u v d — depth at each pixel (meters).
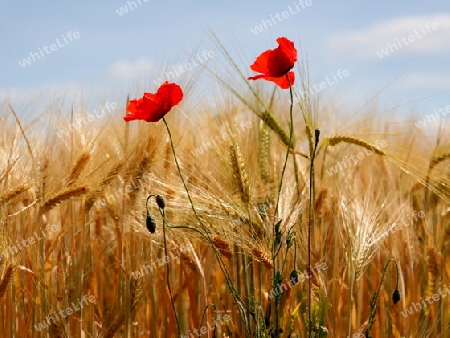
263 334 1.42
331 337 1.55
